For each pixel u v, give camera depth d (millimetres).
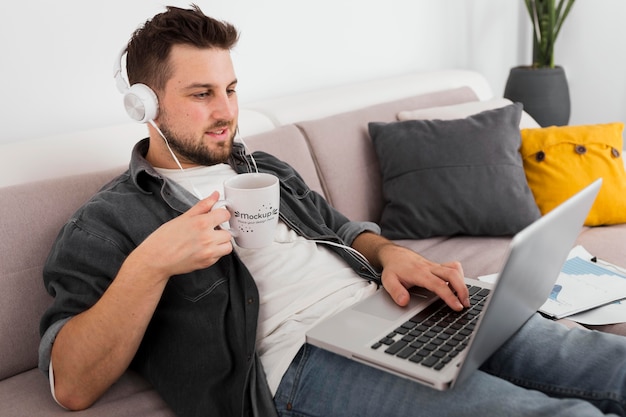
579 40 3344
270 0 2225
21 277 1257
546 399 1000
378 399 1064
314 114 2055
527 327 1222
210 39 1256
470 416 994
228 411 1169
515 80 3037
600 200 1962
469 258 1757
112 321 1065
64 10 1721
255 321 1181
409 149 1917
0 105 1651
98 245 1171
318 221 1502
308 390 1123
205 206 1068
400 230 1896
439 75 2551
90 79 1809
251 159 1510
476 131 1955
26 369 1286
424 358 1023
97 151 1530
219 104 1266
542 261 1027
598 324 1366
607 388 1073
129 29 1863
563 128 2078
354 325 1146
